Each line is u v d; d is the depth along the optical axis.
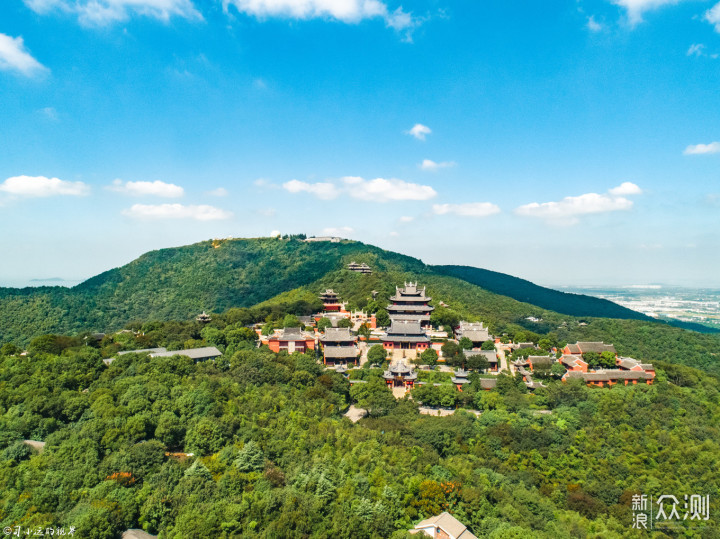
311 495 76.94
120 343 147.25
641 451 112.50
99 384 108.06
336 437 100.06
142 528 70.62
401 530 73.69
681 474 104.75
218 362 133.38
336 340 166.88
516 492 92.75
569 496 96.75
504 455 110.75
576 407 129.50
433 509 78.81
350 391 139.12
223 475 78.69
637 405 129.62
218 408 100.81
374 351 161.62
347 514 74.12
